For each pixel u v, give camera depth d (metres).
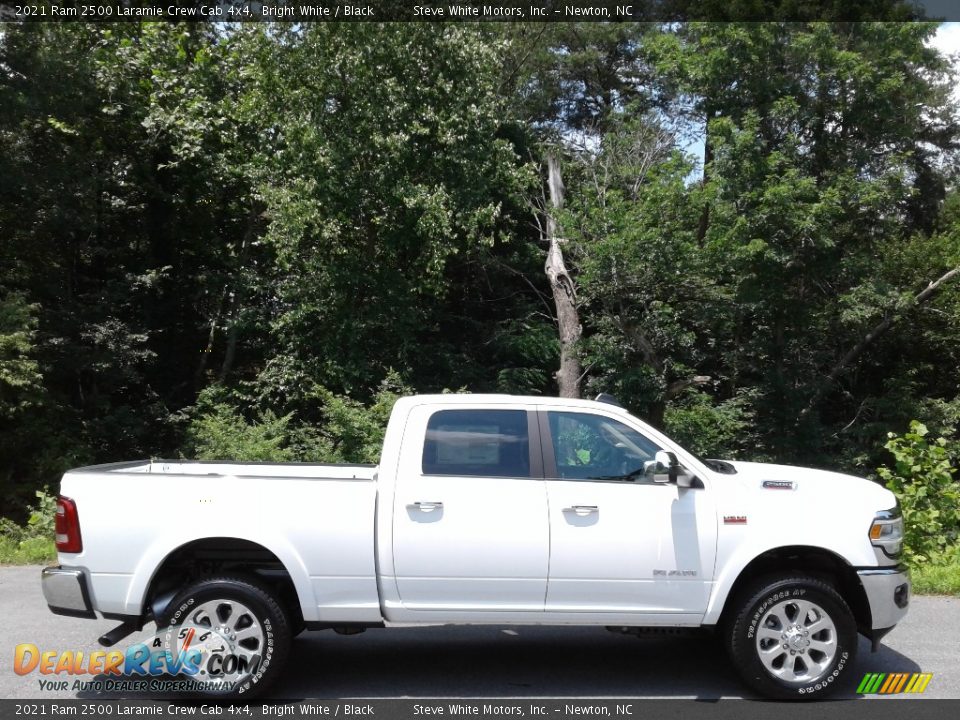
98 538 5.21
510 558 5.29
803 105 18.02
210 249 20.38
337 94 16.89
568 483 5.42
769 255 16.38
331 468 6.39
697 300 17.98
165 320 20.16
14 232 17.19
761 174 17.09
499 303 22.16
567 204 19.92
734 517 5.37
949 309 19.56
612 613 5.33
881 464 18.89
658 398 17.31
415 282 18.47
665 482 5.36
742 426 18.08
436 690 5.50
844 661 5.29
